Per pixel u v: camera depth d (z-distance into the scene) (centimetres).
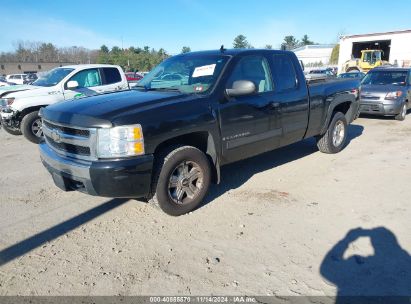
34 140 862
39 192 512
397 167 606
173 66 523
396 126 1019
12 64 6244
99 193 368
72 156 388
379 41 3844
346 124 707
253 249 353
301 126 576
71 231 395
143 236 381
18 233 393
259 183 534
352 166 615
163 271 320
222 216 425
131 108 382
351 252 345
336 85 655
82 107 399
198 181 433
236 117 461
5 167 643
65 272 321
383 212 430
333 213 429
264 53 524
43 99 863
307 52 6631
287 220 412
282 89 537
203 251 350
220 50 513
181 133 402
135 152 366
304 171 590
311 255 341
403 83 1138
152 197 409
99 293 292
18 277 315
